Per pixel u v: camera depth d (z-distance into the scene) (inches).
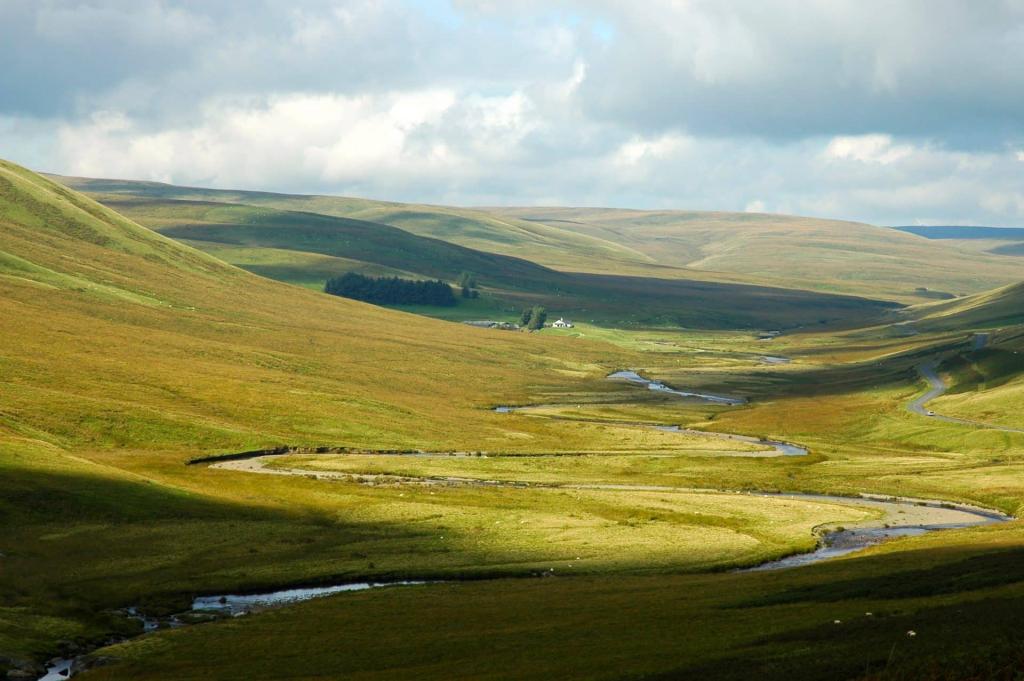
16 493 4185.5
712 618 2667.3
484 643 2556.6
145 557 3659.0
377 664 2438.5
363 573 3575.3
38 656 2613.2
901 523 4785.9
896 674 1973.4
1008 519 4916.3
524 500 5103.3
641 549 4033.0
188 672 2452.0
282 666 2466.8
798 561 3934.5
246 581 3422.7
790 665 2095.2
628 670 2174.0
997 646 2057.1
